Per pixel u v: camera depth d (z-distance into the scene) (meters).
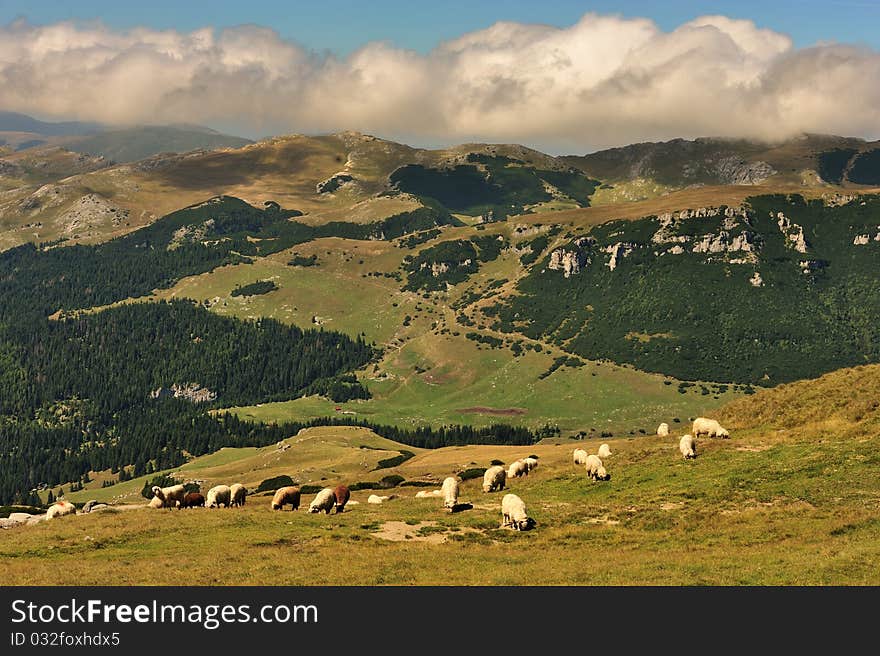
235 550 38.12
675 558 34.47
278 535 41.59
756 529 38.62
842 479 43.91
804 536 36.31
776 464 48.91
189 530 43.62
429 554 37.00
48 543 40.94
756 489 45.56
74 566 35.47
